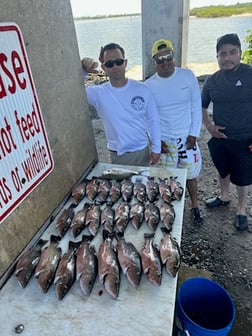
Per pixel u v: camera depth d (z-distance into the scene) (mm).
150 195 1864
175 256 1356
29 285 1272
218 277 2357
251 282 2299
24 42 1375
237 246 2662
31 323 1114
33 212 1513
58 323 1108
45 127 1614
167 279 1277
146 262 1321
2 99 1228
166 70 2439
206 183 3686
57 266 1326
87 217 1662
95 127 5637
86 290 1213
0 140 1229
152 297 1193
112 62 2129
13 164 1322
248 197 3307
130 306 1159
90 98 2369
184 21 6250
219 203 3195
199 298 1795
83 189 1965
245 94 2408
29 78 1427
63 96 1837
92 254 1391
